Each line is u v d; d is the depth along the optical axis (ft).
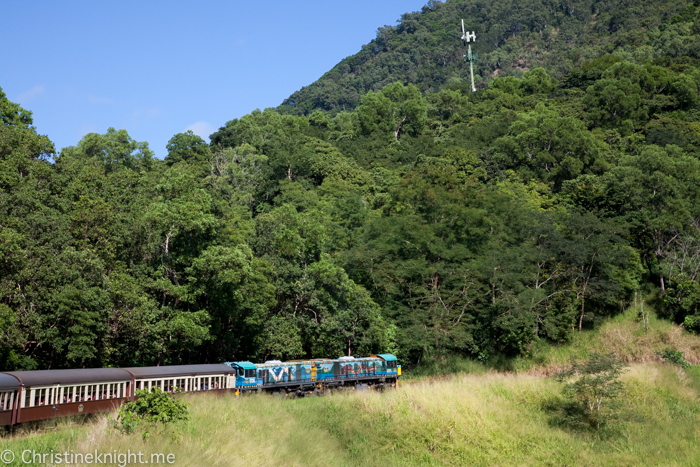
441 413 101.40
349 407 106.22
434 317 181.88
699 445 98.07
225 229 163.63
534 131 321.32
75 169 180.96
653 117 394.11
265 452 76.38
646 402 118.62
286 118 475.31
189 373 113.39
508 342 184.65
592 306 208.54
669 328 191.01
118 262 141.69
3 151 155.94
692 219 211.00
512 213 218.79
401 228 204.13
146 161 287.07
